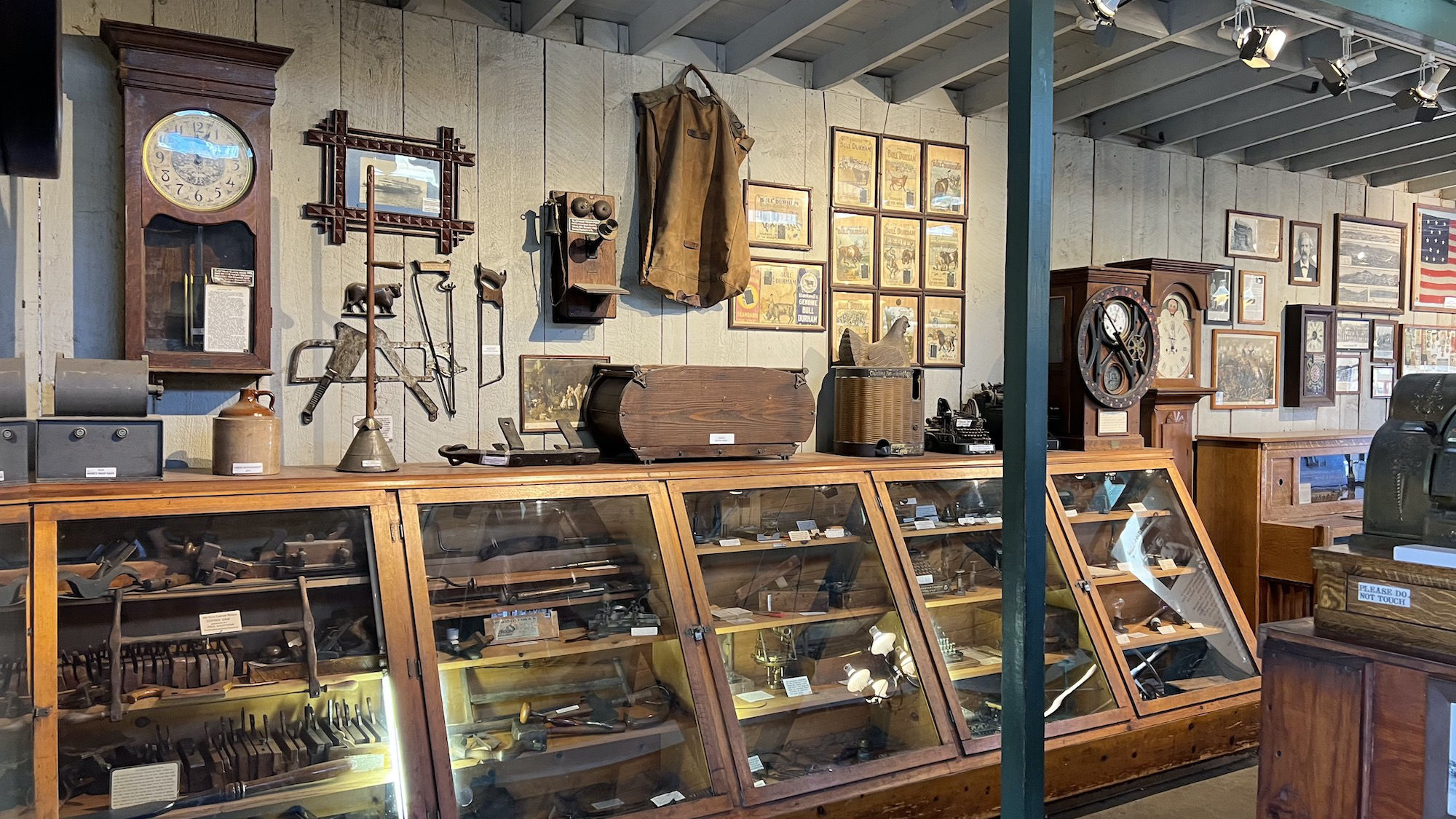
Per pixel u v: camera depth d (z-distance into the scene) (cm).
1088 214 533
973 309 490
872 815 327
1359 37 409
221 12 328
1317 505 564
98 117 312
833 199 449
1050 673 397
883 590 370
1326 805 191
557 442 386
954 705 355
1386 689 183
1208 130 531
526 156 381
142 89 305
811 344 444
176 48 306
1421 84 371
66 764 244
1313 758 193
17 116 114
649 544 335
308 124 342
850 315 454
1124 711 390
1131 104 517
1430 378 199
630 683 322
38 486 255
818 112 447
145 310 308
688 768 311
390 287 355
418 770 271
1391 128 518
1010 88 232
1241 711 424
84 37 310
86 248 310
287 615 280
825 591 367
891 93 466
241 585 275
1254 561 537
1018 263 230
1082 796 379
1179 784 393
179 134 312
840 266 451
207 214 314
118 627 256
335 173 345
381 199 354
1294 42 430
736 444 380
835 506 377
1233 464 548
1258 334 599
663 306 409
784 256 436
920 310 473
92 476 272
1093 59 437
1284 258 613
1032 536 229
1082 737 376
